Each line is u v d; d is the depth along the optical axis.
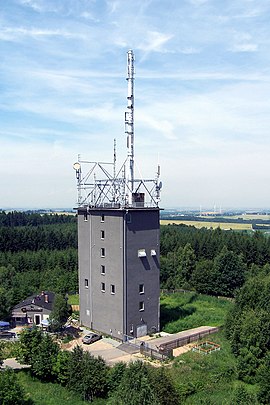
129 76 48.75
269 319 39.34
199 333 45.78
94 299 49.16
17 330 50.00
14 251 101.19
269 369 32.97
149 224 47.41
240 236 107.38
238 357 37.25
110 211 46.06
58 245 111.25
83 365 32.88
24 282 68.25
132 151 48.53
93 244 49.03
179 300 69.12
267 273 78.69
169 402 28.41
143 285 46.81
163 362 37.62
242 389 27.36
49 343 35.97
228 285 77.62
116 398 24.38
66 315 48.78
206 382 33.81
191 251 86.75
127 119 48.72
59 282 71.06
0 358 34.28
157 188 48.47
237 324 41.53
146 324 47.25
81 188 50.78
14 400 28.58
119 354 40.34
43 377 34.47
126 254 44.91
